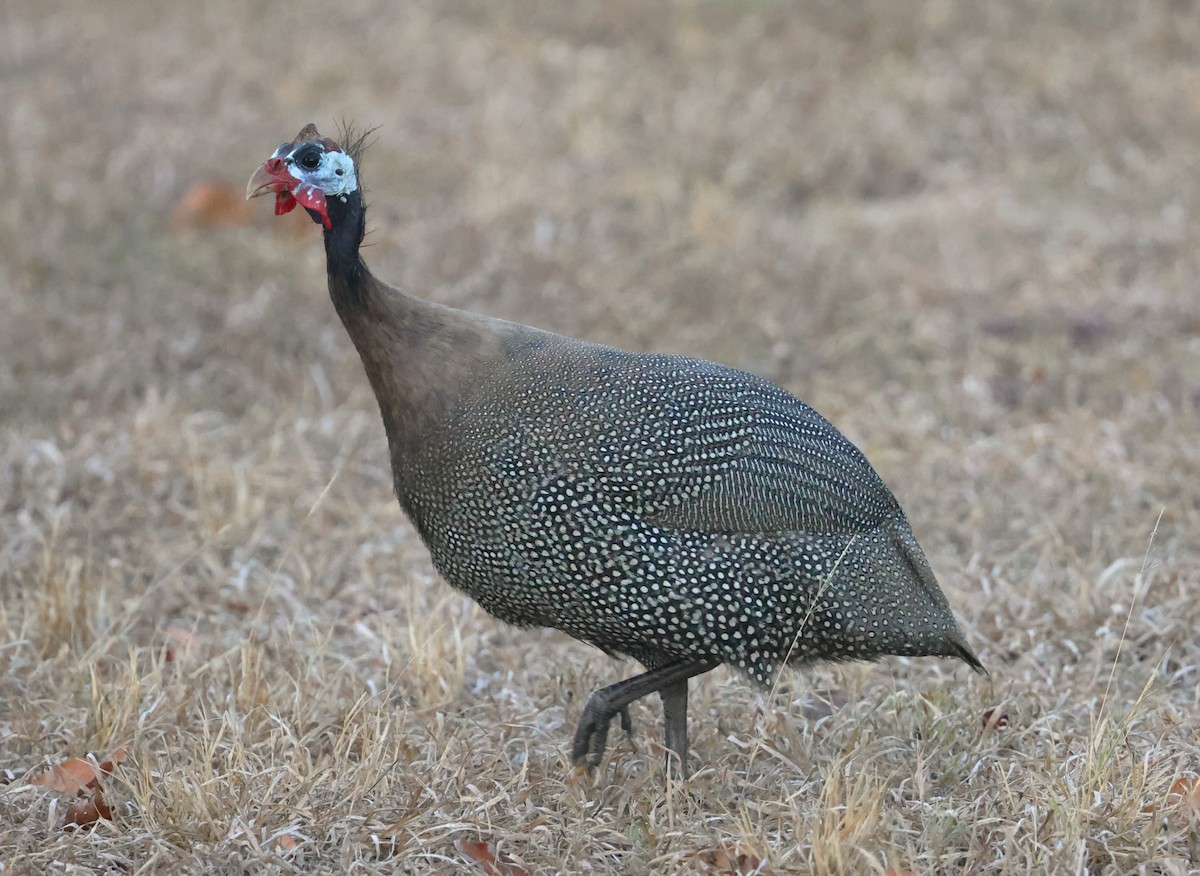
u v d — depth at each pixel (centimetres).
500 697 1395
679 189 2788
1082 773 1194
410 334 1202
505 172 2847
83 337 2211
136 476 1852
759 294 2383
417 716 1348
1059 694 1391
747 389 1225
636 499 1169
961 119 3069
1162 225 2581
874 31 3488
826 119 3047
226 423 2027
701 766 1275
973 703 1353
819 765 1256
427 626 1470
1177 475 1798
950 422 1994
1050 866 1089
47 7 3869
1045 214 2695
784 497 1188
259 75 3366
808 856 1096
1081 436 1912
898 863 1080
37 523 1731
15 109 3125
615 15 3691
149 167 2881
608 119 3105
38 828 1167
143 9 3850
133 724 1301
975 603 1551
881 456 1886
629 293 2373
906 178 2906
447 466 1192
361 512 1789
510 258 2483
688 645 1196
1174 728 1293
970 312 2334
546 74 3381
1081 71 3186
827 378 2136
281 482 1828
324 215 1205
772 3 3681
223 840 1120
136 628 1546
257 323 2258
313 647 1465
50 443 1900
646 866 1104
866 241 2619
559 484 1170
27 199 2659
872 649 1221
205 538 1698
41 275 2409
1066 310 2311
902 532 1252
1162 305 2298
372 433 1998
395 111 3172
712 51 3453
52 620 1477
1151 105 3016
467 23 3750
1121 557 1648
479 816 1154
